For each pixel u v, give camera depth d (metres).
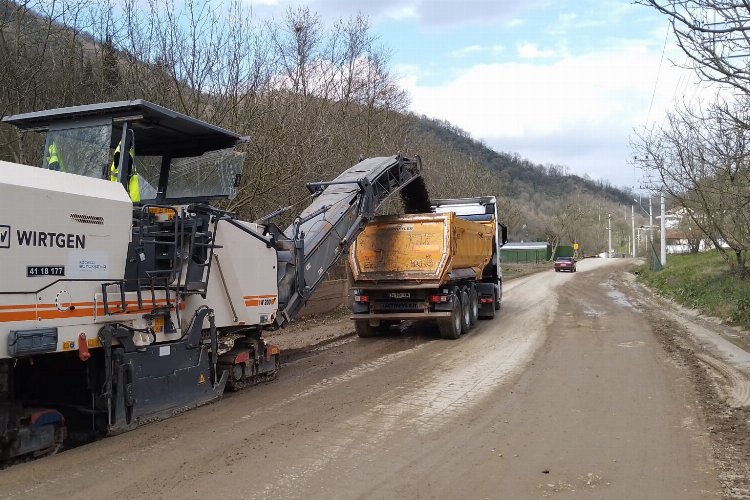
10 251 5.23
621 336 14.26
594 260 93.88
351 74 24.11
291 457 5.86
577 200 117.62
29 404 6.58
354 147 21.52
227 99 14.34
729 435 6.55
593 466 5.64
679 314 19.19
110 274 6.20
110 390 6.29
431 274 13.70
